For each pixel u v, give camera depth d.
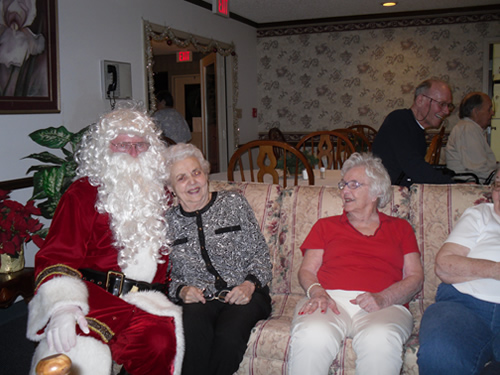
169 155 1.85
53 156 2.85
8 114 3.01
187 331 1.64
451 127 6.14
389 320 1.61
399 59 6.27
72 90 3.58
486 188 1.98
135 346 1.51
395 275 1.79
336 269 1.83
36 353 1.40
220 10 3.31
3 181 2.99
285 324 1.76
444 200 1.99
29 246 3.23
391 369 1.51
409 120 2.62
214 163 6.25
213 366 1.62
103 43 3.89
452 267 1.67
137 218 1.68
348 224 1.89
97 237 1.66
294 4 5.59
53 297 1.41
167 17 4.77
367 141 4.63
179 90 7.75
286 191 2.19
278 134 5.97
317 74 6.67
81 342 1.39
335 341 1.58
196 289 1.76
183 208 1.90
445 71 6.11
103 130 1.70
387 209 2.04
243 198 1.95
